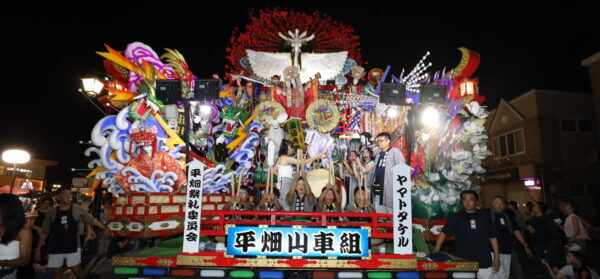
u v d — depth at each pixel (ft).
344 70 38.27
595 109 67.36
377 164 22.68
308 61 38.09
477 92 28.48
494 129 82.89
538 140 69.21
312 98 33.32
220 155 29.22
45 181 90.79
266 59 37.52
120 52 28.32
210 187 27.53
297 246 15.39
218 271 15.57
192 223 15.75
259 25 39.22
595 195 66.18
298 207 20.89
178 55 28.22
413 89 28.55
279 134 28.96
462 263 16.06
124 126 24.49
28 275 22.72
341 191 24.25
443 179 25.55
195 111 28.91
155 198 22.68
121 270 15.98
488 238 17.42
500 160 80.02
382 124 31.81
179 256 15.48
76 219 20.52
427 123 25.80
